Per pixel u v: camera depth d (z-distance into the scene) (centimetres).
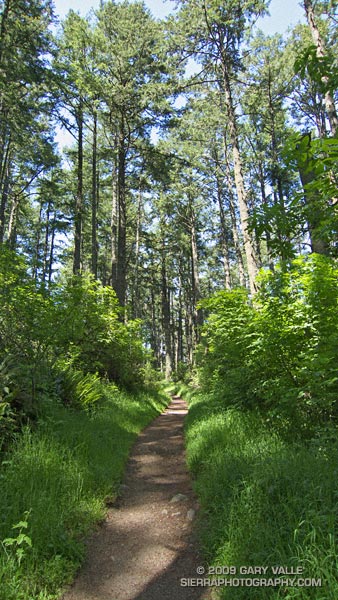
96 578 302
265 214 446
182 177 2330
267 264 1895
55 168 2419
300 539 250
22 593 252
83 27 1623
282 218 437
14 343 577
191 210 2802
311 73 411
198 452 563
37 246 3105
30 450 423
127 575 308
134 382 1340
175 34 1307
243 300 738
